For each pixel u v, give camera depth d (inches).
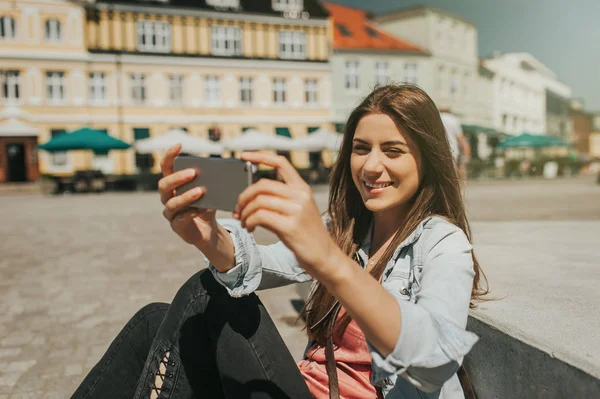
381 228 68.3
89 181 1005.8
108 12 1274.6
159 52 1314.0
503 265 121.0
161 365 61.6
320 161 1402.6
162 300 196.4
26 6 1201.4
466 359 75.0
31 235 383.6
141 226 432.8
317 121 1461.6
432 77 1617.9
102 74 1278.3
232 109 1386.6
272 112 1423.5
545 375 58.0
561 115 2687.0
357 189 70.9
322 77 1461.6
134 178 1056.2
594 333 63.0
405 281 60.5
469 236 65.3
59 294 207.5
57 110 1239.5
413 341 43.9
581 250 148.2
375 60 1535.4
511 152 1875.0
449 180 62.2
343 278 41.0
